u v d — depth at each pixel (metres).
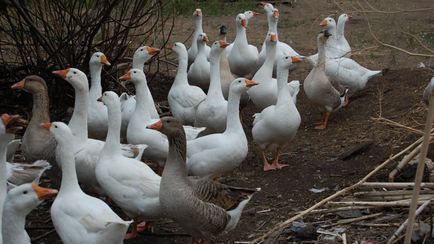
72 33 8.94
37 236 6.90
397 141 7.98
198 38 9.34
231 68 9.81
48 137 7.27
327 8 14.30
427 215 6.74
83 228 6.12
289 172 7.79
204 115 8.03
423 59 10.46
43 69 9.16
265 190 7.49
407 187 6.95
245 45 9.73
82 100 7.18
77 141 7.12
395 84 9.29
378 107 8.82
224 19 13.68
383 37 11.38
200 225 6.43
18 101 9.39
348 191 7.23
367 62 10.58
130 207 6.64
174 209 6.41
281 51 9.48
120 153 6.74
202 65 9.36
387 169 7.52
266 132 7.76
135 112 7.45
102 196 7.29
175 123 6.41
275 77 9.74
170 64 10.31
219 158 7.21
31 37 9.41
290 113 7.73
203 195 6.43
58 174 7.32
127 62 9.60
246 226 6.98
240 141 7.27
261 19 13.88
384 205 6.84
